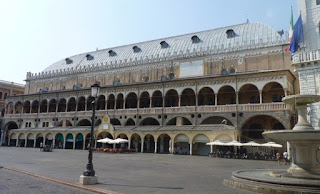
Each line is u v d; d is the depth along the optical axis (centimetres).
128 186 1517
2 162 2789
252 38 5912
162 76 6550
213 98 5712
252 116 4762
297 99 1755
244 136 4984
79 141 6731
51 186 1505
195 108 5309
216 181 1767
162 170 2400
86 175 1584
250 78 4919
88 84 7731
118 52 8169
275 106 4584
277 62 5319
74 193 1323
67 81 8194
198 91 5403
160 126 5553
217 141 4556
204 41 6600
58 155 4178
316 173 1545
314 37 3525
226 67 5822
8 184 1517
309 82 3284
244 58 5669
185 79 5497
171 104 6166
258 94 5281
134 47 7706
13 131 7444
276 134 1641
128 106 6794
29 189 1388
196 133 4850
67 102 7138
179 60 6384
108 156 4262
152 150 5991
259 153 4784
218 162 3528
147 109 5856
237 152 4844
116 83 7138
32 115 7588
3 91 9319
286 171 1803
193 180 1797
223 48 5972
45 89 8581
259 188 1350
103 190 1373
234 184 1514
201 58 6112
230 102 5531
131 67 7069
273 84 5072
